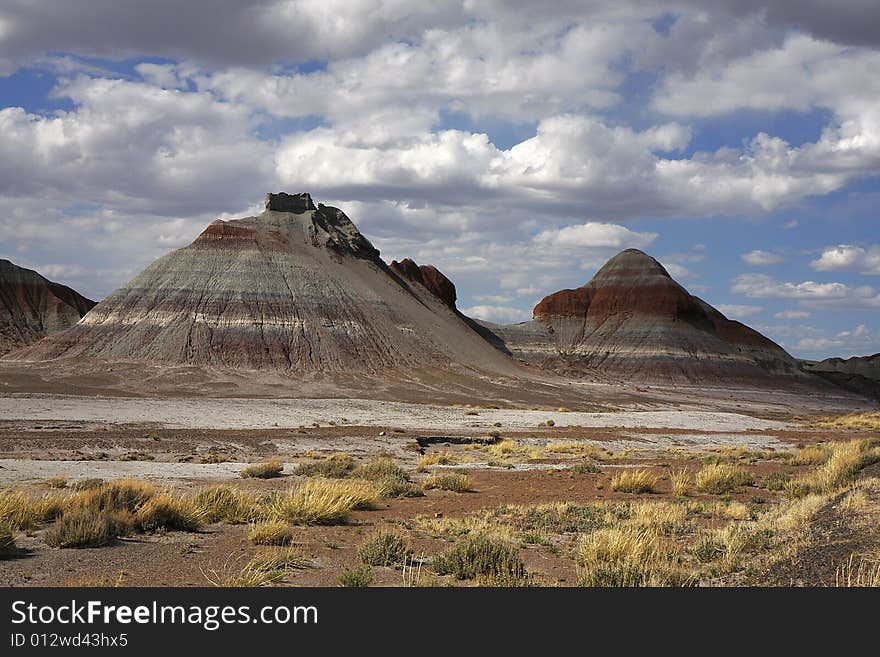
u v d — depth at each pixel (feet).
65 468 97.60
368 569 43.68
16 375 368.68
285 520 59.72
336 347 463.42
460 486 90.17
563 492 89.97
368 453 143.54
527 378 509.35
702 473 98.32
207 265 508.53
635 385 634.02
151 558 44.65
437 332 544.62
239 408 244.83
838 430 247.50
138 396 334.03
